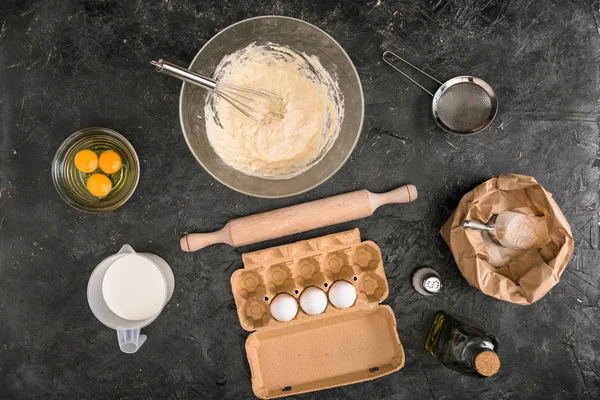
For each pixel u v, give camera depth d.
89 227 1.53
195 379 1.54
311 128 1.46
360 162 1.53
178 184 1.53
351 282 1.50
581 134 1.54
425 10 1.52
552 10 1.54
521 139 1.54
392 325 1.48
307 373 1.52
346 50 1.53
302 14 1.52
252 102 1.46
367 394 1.54
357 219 1.54
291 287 1.51
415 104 1.53
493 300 1.54
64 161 1.49
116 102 1.52
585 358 1.54
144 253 1.49
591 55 1.54
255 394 1.47
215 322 1.54
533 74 1.54
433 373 1.54
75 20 1.51
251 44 1.43
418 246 1.54
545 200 1.41
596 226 1.55
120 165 1.46
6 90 1.53
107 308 1.48
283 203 1.54
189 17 1.51
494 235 1.46
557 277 1.39
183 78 1.26
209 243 1.49
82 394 1.54
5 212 1.54
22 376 1.54
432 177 1.54
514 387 1.55
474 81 1.49
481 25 1.53
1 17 1.52
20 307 1.54
